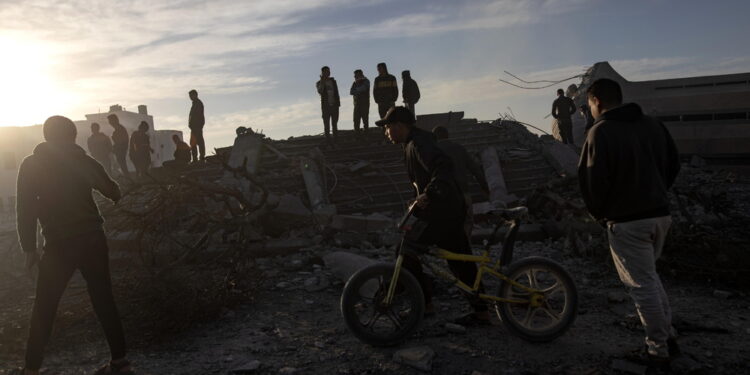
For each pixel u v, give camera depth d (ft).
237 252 20.76
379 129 45.06
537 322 14.97
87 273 11.79
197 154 43.01
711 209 24.59
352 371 12.01
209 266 19.34
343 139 44.11
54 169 11.47
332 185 36.19
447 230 13.83
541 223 26.61
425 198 13.52
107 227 20.56
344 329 14.89
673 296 16.88
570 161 35.78
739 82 53.16
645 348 11.78
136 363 12.76
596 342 13.32
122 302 15.79
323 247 24.43
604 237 21.26
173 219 20.58
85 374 12.19
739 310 15.34
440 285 18.21
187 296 15.71
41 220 11.55
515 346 13.21
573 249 22.07
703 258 18.42
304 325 15.39
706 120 53.93
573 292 13.42
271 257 24.21
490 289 18.06
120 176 34.63
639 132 11.55
